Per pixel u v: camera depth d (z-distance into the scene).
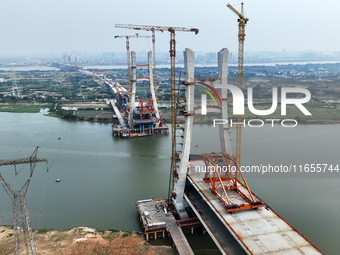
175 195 127.81
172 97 134.50
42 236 113.50
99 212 132.25
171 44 133.75
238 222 92.31
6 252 103.00
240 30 145.75
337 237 111.19
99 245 108.31
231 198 107.19
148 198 144.12
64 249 105.62
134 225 122.75
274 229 88.50
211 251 107.38
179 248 102.19
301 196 142.38
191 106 116.00
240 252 89.06
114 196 146.12
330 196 142.12
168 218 120.19
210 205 104.31
